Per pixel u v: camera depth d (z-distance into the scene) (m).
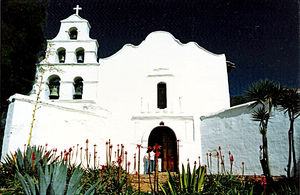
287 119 8.80
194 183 5.00
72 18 16.70
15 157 7.12
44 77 14.65
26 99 10.45
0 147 10.73
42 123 10.89
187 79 14.76
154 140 14.34
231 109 11.68
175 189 4.95
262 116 7.34
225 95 14.52
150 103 14.44
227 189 6.26
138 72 15.02
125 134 13.91
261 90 7.32
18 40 9.48
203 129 13.51
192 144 13.48
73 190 4.15
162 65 15.07
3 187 5.61
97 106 13.77
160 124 13.82
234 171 10.92
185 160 13.20
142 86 14.77
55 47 15.65
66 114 11.92
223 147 11.84
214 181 6.38
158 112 14.23
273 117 9.34
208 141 12.95
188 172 5.13
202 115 13.88
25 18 9.74
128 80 14.91
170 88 14.59
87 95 14.66
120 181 6.29
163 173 11.37
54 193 3.66
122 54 15.44
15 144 9.82
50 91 15.18
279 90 7.14
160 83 15.07
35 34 10.23
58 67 15.10
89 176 6.93
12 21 9.40
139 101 14.49
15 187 5.54
